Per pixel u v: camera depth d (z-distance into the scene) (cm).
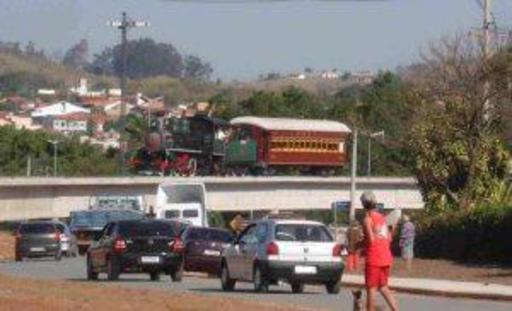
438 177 7525
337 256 4297
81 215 8838
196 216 9031
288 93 18262
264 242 4297
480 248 6556
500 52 7431
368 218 2872
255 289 4325
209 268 5816
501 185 7412
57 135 17288
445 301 4194
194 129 12075
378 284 2875
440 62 8656
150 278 5272
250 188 12119
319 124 12719
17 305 2873
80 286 3841
